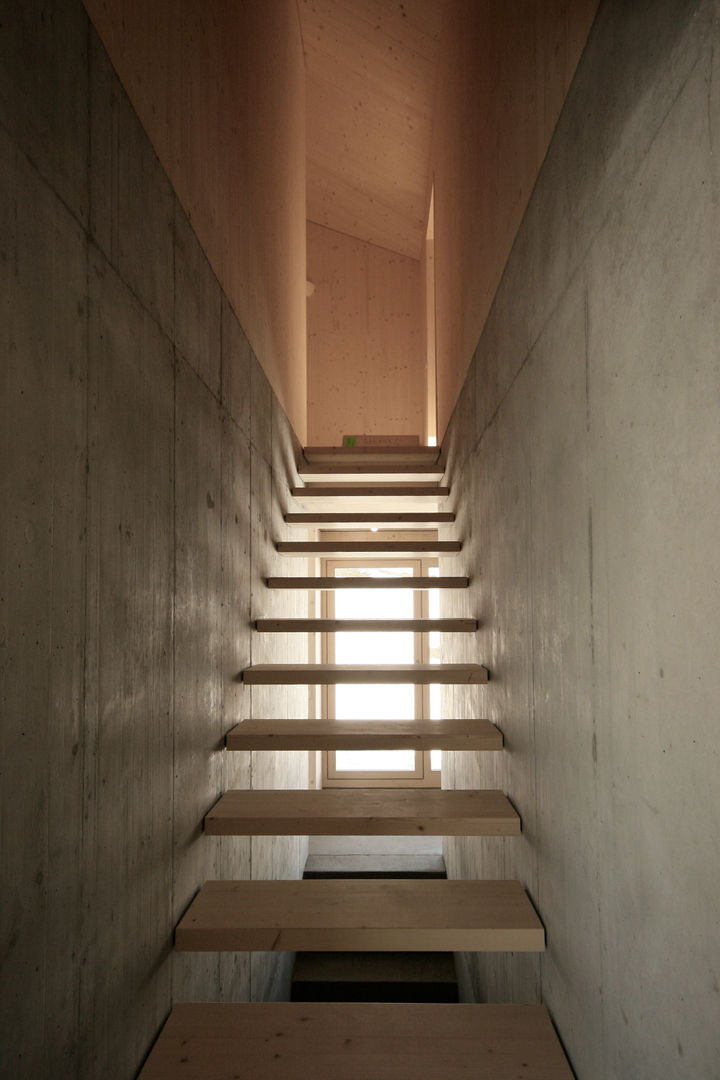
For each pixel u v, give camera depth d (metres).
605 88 1.25
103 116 1.36
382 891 1.97
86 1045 1.22
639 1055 1.12
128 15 1.52
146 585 1.58
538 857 1.85
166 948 1.69
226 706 2.43
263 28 3.62
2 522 0.95
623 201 1.16
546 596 1.76
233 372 2.62
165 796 1.70
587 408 1.38
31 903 1.02
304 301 5.90
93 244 1.30
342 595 6.92
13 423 0.99
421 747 2.42
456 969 4.14
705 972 0.89
